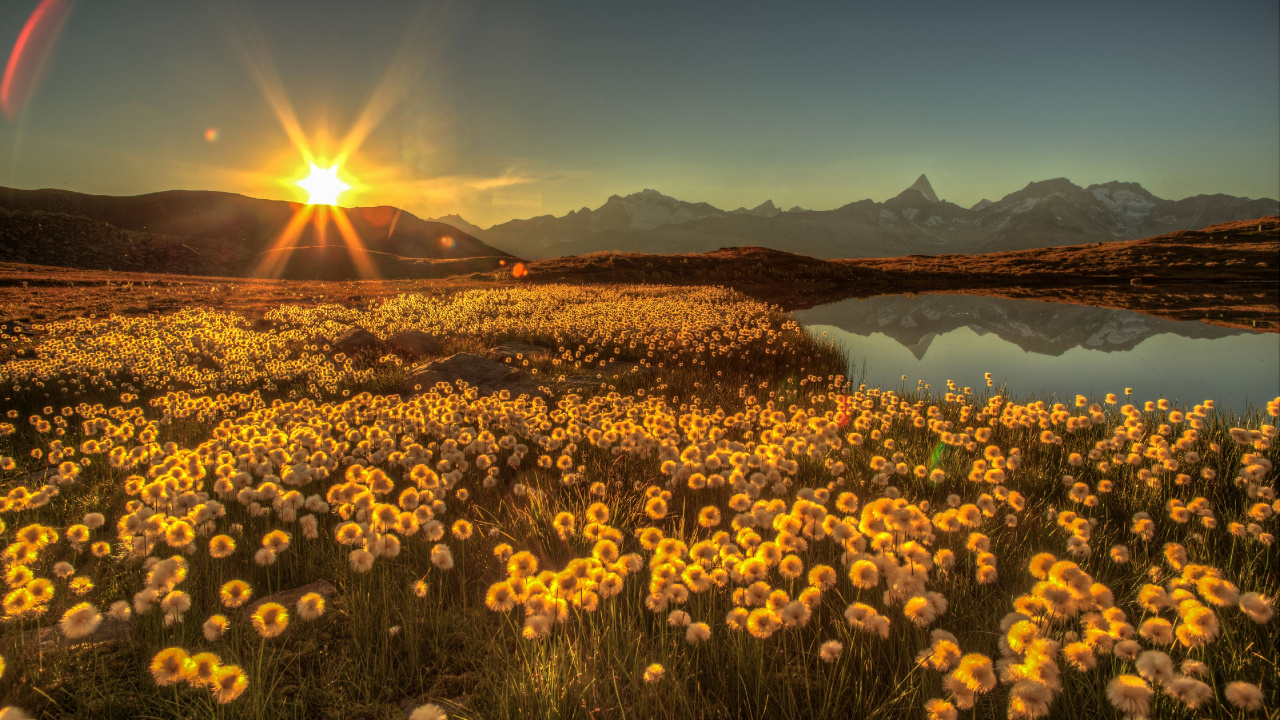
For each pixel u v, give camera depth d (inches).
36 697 116.9
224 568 174.9
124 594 162.6
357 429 319.3
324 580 172.7
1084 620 118.2
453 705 122.5
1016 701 91.7
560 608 126.0
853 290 2154.3
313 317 959.0
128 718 116.0
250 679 122.0
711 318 954.7
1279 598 140.3
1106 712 110.9
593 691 121.3
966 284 2394.2
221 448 258.4
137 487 209.3
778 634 141.6
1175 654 124.3
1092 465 260.8
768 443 277.1
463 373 505.4
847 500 181.2
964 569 169.2
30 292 1198.3
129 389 470.0
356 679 130.0
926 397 476.1
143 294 1285.7
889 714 114.8
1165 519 203.0
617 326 852.6
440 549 156.6
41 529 151.7
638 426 281.3
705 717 118.3
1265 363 695.1
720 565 148.1
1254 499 206.2
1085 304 1537.9
